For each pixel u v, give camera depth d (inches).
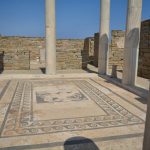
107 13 499.5
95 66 746.2
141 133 184.2
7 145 161.3
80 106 264.5
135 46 364.8
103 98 303.4
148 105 99.2
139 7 354.9
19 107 257.6
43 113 236.7
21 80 443.5
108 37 513.3
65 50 647.8
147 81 446.3
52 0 461.4
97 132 185.8
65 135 179.3
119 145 162.1
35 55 763.4
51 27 472.1
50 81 435.8
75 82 426.9
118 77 482.6
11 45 729.6
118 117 225.3
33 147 158.4
